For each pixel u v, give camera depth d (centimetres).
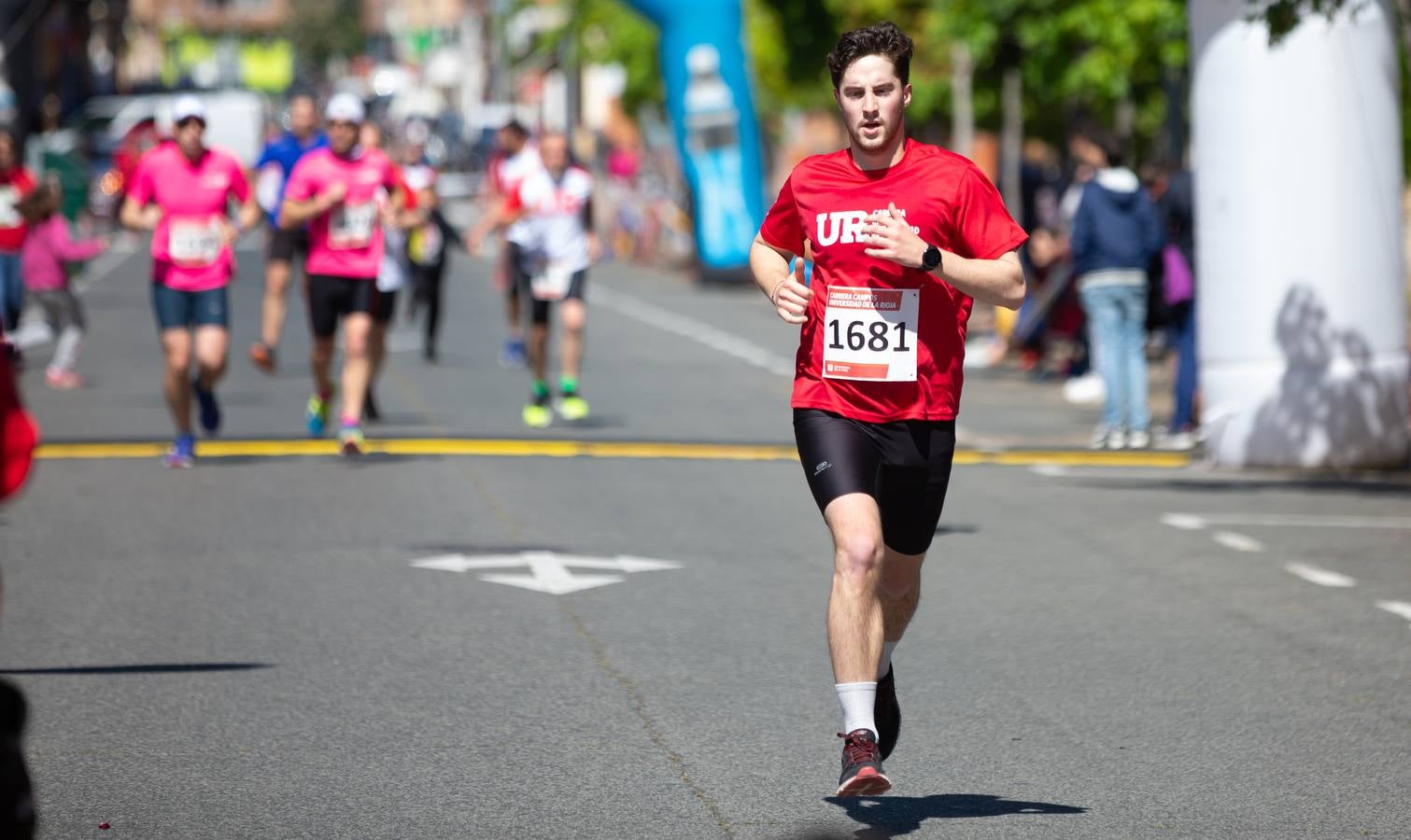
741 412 4569
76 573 2528
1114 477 3628
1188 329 4059
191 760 1678
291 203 3591
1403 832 1511
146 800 1558
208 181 3491
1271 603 2439
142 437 3950
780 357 5997
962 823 1520
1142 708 1902
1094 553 2792
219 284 3528
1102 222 3953
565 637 2181
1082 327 5103
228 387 4888
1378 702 1938
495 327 6981
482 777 1634
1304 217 3656
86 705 1862
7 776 993
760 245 1537
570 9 13488
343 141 3609
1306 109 3625
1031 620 2322
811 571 2603
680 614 2314
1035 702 1925
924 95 9581
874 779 1392
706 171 9238
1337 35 3597
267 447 3812
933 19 7412
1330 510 3241
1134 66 6075
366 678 1983
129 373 5219
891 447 1488
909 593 1558
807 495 3300
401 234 4241
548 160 4206
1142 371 3997
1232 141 3675
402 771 1648
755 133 9256
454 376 5297
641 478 3466
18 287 4900
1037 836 1488
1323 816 1552
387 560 2641
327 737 1756
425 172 5653
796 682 1984
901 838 1476
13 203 4875
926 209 1466
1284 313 3688
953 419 1505
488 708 1864
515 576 2539
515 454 3766
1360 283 3672
